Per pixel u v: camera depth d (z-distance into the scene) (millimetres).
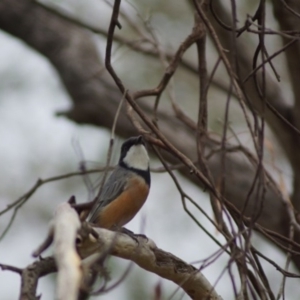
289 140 12078
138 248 7484
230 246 7965
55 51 14211
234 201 12414
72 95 13680
